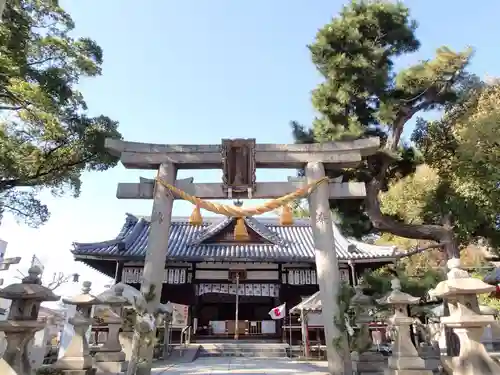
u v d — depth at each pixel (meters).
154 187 9.77
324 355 16.20
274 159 9.84
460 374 5.45
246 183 9.59
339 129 13.27
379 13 13.99
